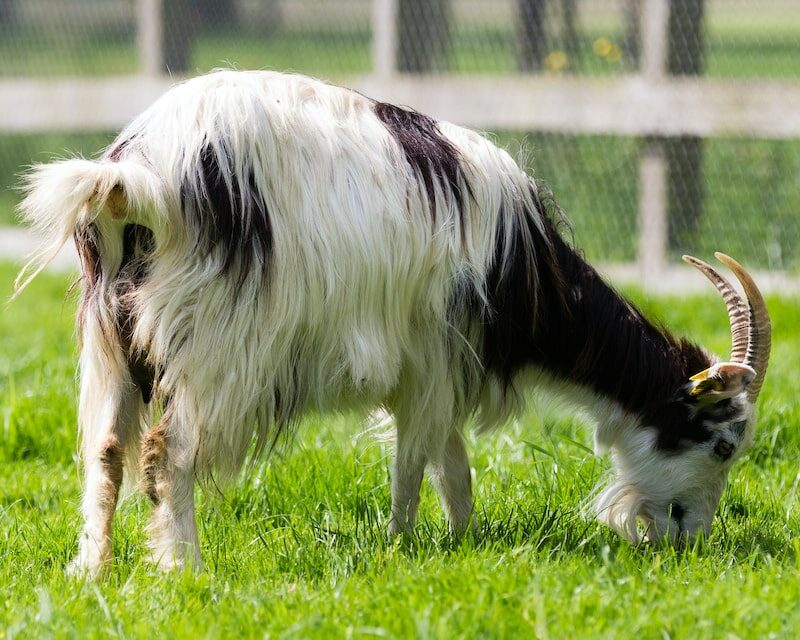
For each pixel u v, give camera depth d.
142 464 7.16
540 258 8.19
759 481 9.38
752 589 6.38
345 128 7.45
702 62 17.73
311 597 6.34
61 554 7.61
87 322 7.38
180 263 6.98
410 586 6.28
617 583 6.42
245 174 7.02
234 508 8.57
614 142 21.70
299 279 7.16
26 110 20.81
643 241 17.48
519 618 5.84
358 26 39.03
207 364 7.06
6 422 10.12
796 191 22.50
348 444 9.73
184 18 20.45
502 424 8.52
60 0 26.70
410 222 7.50
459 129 8.16
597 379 8.41
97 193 6.62
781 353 12.80
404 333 7.66
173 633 5.87
